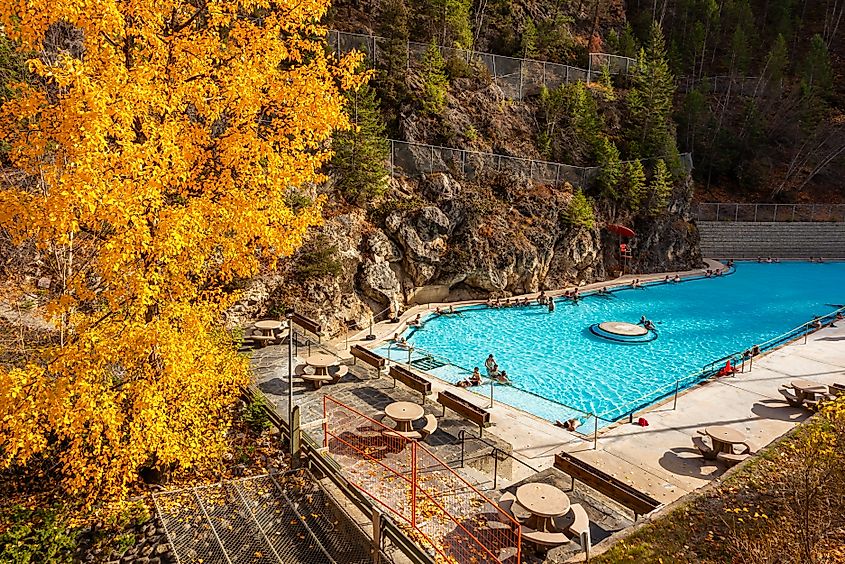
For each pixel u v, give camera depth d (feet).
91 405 24.40
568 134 139.03
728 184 188.14
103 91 22.65
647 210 134.31
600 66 162.40
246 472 36.11
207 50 29.99
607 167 128.16
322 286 76.64
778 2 236.43
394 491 34.99
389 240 93.40
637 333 82.12
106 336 26.61
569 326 88.89
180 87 28.09
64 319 32.55
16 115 24.99
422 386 50.24
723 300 108.17
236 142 28.89
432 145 114.52
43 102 24.97
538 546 29.71
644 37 212.23
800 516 30.25
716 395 56.24
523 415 51.85
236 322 66.80
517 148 126.72
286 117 31.17
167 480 34.37
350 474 36.86
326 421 40.83
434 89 115.75
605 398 59.52
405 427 43.29
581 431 48.83
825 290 116.98
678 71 203.21
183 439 31.63
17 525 29.17
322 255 77.30
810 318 93.81
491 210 108.68
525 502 30.12
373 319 87.20
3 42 41.78
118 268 24.23
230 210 28.30
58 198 21.89
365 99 95.50
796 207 173.47
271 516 31.86
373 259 89.15
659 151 142.72
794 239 162.40
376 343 76.18
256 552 28.99
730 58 216.54
